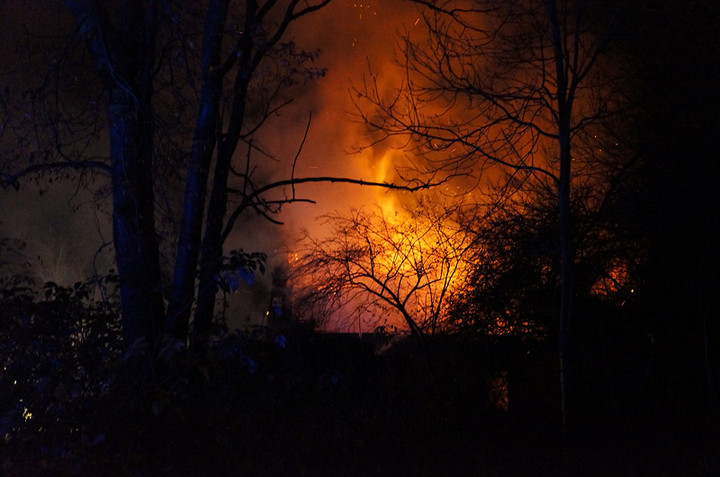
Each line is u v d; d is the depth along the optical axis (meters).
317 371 9.56
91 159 9.16
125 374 7.98
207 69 9.21
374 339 10.68
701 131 10.20
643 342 10.91
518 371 10.93
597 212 10.74
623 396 10.43
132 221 9.07
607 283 11.14
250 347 8.59
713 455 8.40
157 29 9.23
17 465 7.18
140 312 8.83
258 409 8.42
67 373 7.90
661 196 10.30
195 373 8.42
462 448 8.79
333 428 8.78
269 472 7.62
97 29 9.05
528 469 8.10
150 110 9.11
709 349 10.73
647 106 10.58
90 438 7.53
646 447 8.93
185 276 9.26
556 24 8.84
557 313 10.80
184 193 9.51
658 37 10.14
